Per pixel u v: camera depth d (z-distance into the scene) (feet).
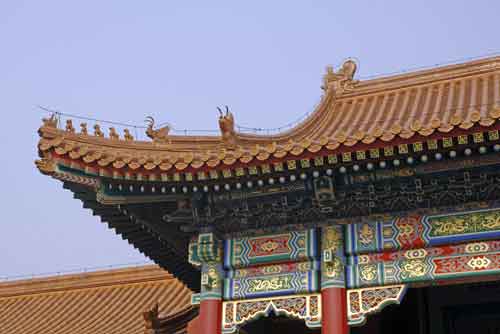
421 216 59.06
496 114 51.24
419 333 77.56
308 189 60.23
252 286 61.87
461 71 82.23
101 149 60.90
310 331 79.30
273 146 57.21
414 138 53.78
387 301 57.82
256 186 60.90
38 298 117.08
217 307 61.93
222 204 63.31
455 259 57.16
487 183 57.36
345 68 87.86
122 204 64.03
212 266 63.10
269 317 80.43
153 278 113.39
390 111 80.23
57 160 60.03
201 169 59.16
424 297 78.64
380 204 60.23
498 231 56.59
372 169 57.41
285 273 61.46
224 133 62.28
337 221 61.31
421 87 83.25
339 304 58.49
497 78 80.12
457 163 56.49
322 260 60.29
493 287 76.43
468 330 76.48
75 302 113.39
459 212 58.23
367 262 59.41
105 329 102.12
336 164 56.80
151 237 71.46
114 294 113.19
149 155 60.85
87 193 64.44
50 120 60.70
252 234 63.72
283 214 62.44
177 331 85.46
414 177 57.88
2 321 112.57
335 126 79.00
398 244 58.70
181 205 63.93
